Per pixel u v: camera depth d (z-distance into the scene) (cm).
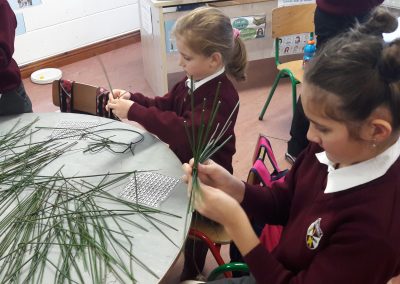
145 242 99
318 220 87
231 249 148
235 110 141
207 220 152
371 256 75
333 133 77
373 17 84
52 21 379
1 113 168
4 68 161
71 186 118
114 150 137
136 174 124
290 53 354
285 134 287
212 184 113
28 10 360
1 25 159
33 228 103
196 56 145
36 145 139
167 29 294
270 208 115
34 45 377
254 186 117
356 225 78
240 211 92
